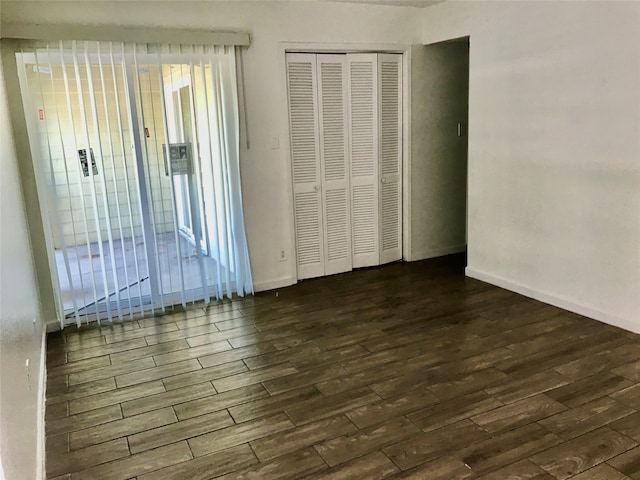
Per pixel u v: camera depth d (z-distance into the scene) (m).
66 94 3.56
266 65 4.22
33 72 3.47
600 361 3.01
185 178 4.09
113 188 3.84
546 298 3.94
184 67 3.94
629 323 3.38
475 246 4.58
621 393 2.67
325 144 4.67
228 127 4.14
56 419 2.64
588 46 3.35
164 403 2.76
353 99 4.71
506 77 4.00
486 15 4.10
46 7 3.44
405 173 5.07
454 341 3.36
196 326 3.81
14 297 2.21
